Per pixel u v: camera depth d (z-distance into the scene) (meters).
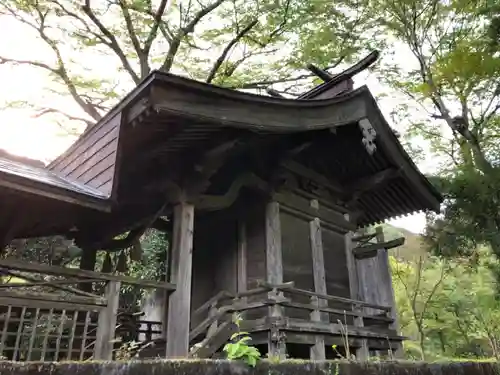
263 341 5.17
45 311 5.73
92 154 5.40
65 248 9.93
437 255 9.68
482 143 10.80
